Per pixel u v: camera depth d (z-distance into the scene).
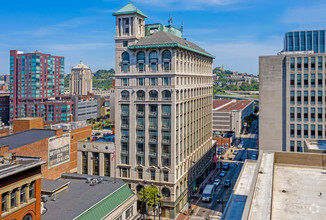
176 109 88.62
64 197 57.81
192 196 104.06
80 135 119.00
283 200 34.84
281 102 108.69
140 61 89.94
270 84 109.25
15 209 36.25
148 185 90.12
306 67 105.19
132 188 92.19
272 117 109.81
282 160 47.06
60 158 99.94
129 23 92.12
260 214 28.00
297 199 35.06
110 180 68.44
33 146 87.19
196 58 109.56
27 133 98.06
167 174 88.44
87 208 52.84
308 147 71.62
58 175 98.81
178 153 91.00
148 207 90.19
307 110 106.00
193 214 89.00
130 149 92.12
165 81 87.69
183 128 95.50
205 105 124.19
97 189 62.53
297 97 106.56
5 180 34.81
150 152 90.31
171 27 117.19
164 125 88.44
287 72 106.75
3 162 39.09
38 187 39.97
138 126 91.25
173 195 87.19
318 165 45.56
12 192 36.25
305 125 106.50
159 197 85.44
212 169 136.88
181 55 92.56
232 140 194.75
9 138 91.81
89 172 99.25
